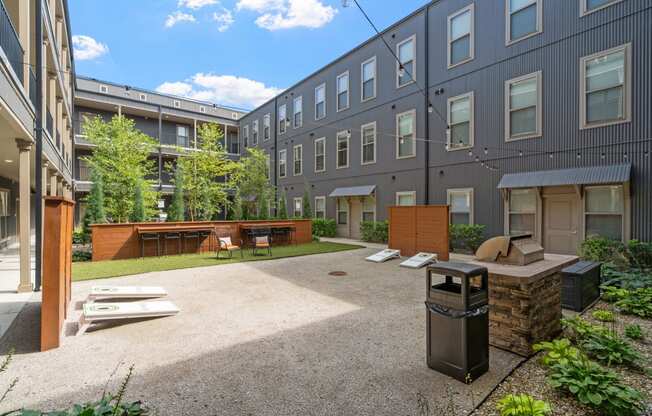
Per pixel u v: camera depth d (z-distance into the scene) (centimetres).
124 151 1411
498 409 233
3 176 1264
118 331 392
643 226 710
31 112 591
